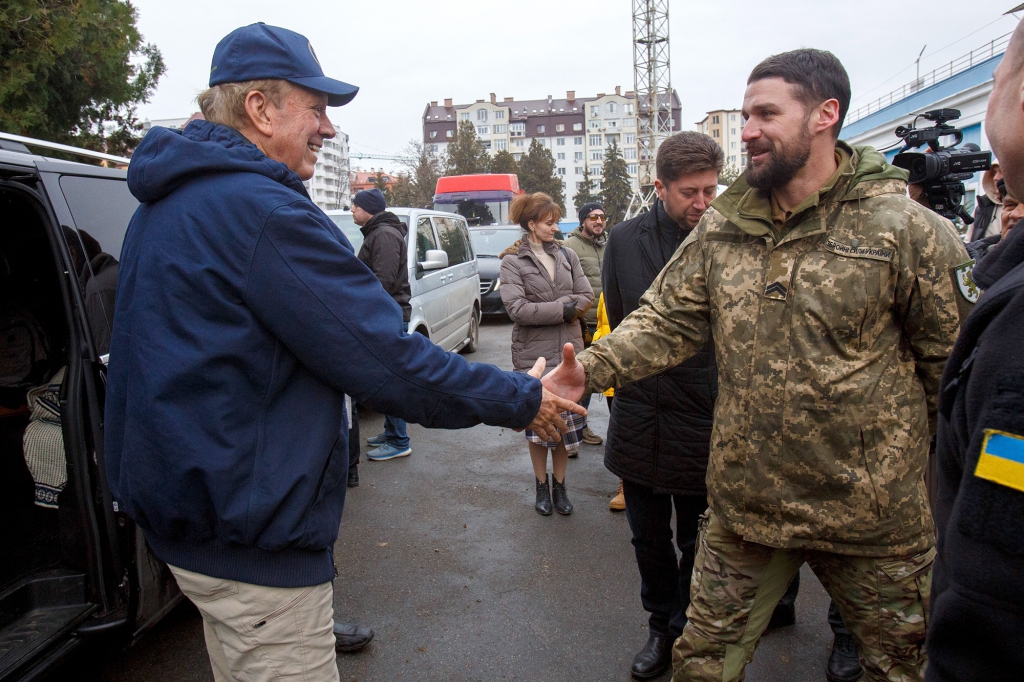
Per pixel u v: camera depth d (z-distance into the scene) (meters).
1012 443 0.73
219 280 1.35
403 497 4.23
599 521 3.85
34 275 2.51
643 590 2.54
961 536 0.79
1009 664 0.75
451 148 44.59
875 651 1.66
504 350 8.83
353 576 3.24
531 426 1.75
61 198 2.24
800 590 3.08
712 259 1.79
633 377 1.95
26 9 7.23
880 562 1.61
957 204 3.01
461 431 5.69
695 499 2.44
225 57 1.53
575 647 2.67
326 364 1.37
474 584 3.16
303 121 1.57
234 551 1.39
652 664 2.46
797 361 1.60
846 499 1.58
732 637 1.81
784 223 1.65
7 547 2.32
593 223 5.06
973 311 0.85
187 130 1.51
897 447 1.58
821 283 1.58
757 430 1.66
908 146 3.25
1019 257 0.83
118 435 1.48
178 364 1.33
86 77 8.00
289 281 1.34
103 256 2.36
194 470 1.33
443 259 6.20
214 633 1.55
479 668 2.55
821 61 1.58
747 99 1.65
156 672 2.54
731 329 1.71
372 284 1.45
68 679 2.49
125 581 2.22
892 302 1.57
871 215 1.56
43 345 2.55
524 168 55.28
